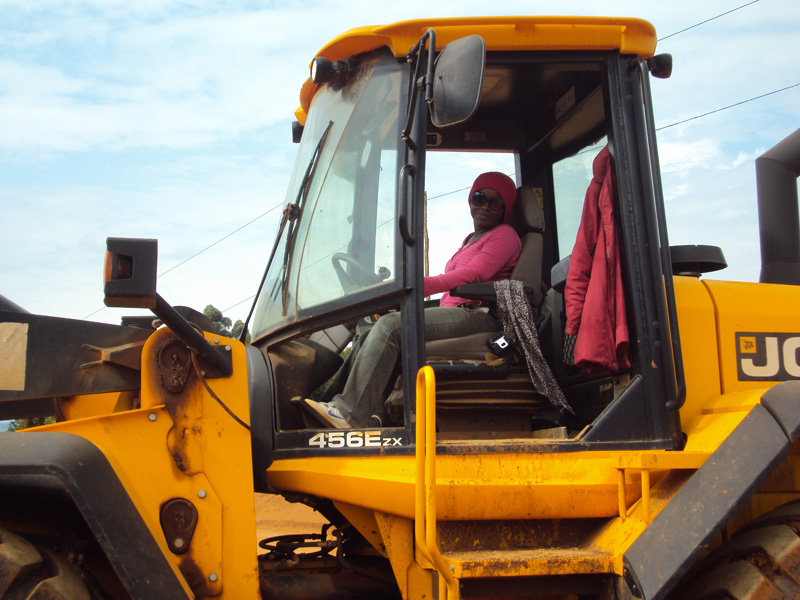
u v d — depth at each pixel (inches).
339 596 118.8
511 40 112.0
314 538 138.4
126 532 82.0
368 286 109.4
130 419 97.4
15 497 87.6
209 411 100.3
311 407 109.9
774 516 95.9
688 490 93.4
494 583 93.9
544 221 162.2
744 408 107.9
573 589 96.2
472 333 124.4
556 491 101.3
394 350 115.7
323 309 112.7
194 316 108.7
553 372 135.2
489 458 101.7
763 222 150.9
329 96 124.7
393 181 111.0
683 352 118.1
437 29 112.0
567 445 104.2
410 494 98.7
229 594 96.8
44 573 79.4
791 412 90.4
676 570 86.7
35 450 81.7
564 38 112.7
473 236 153.1
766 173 151.1
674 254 124.0
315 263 117.2
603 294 111.5
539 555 96.0
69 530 88.2
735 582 90.7
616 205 113.5
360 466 102.9
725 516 87.8
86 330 102.0
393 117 113.4
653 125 111.7
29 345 98.4
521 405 124.1
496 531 103.4
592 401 125.0
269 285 125.9
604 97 116.3
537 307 133.0
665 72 116.5
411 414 102.7
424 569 101.3
